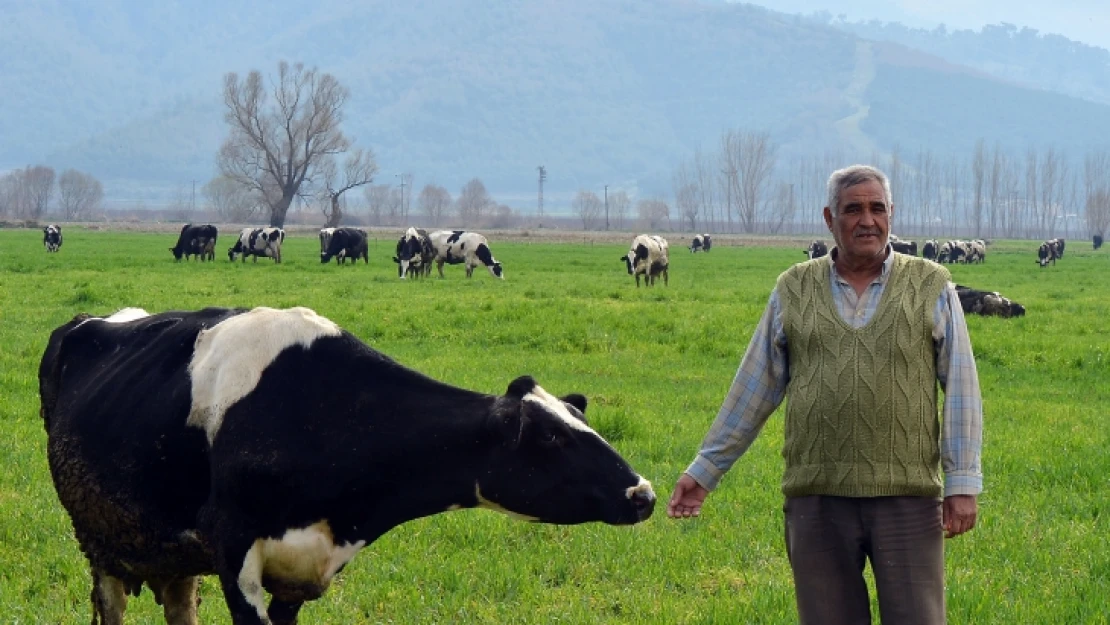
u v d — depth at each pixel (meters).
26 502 10.04
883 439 5.33
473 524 9.70
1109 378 19.16
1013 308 28.66
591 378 17.56
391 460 5.93
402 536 9.47
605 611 7.98
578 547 9.14
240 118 107.69
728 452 5.80
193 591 7.15
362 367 6.17
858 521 5.43
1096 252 106.06
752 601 7.85
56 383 7.51
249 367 6.12
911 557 5.36
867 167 5.48
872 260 5.46
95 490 6.64
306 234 115.69
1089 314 29.39
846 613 5.48
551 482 5.80
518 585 8.34
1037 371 19.88
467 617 7.76
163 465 6.28
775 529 9.71
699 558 8.95
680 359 19.75
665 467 11.69
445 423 5.93
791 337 5.56
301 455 5.93
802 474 5.49
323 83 108.81
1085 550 9.18
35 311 24.61
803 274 5.61
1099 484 11.45
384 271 46.78
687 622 7.70
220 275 39.44
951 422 5.34
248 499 5.93
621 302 29.58
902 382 5.33
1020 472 11.86
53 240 58.31
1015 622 7.62
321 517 5.99
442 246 44.19
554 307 26.27
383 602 8.08
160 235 100.38
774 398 5.79
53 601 8.07
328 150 110.31
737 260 67.56
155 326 7.04
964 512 5.28
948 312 5.41
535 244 97.31
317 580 6.11
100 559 6.95
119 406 6.60
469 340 21.34
